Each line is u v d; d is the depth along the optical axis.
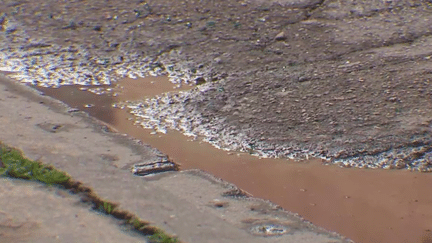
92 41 6.38
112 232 3.30
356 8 7.07
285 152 4.46
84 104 5.19
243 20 6.81
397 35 6.40
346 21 6.76
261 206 3.70
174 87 5.48
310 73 5.63
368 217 3.75
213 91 5.36
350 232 3.60
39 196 3.60
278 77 5.57
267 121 4.86
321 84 5.41
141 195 3.66
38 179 3.77
